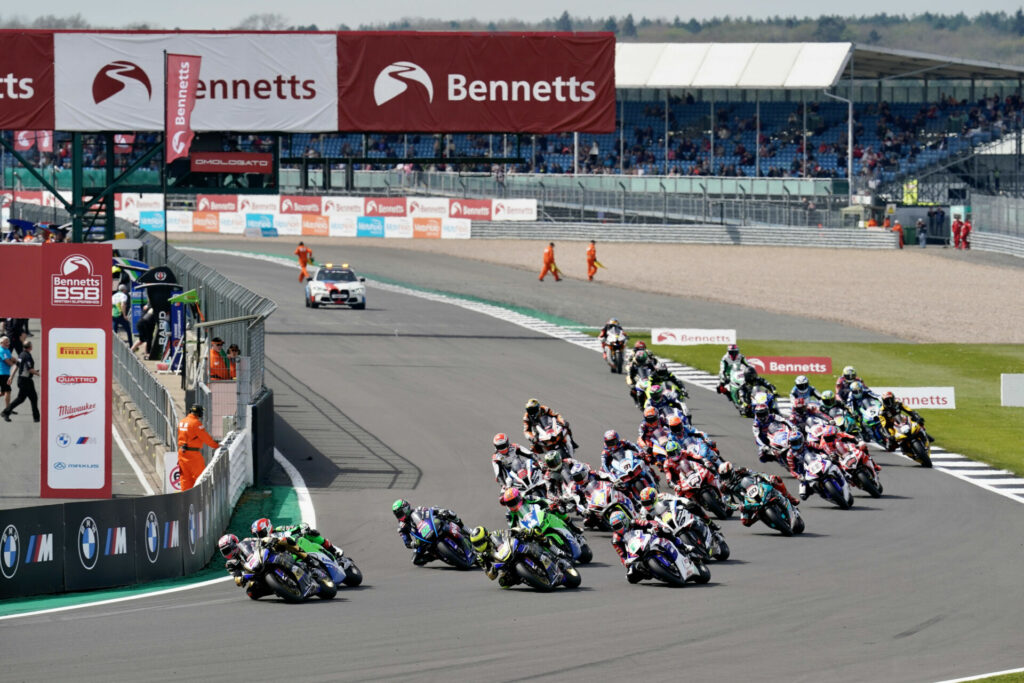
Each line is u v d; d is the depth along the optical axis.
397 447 112.06
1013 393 136.12
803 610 59.94
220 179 181.00
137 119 172.38
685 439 85.69
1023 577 68.56
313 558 63.78
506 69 172.38
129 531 68.25
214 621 57.19
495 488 97.00
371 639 53.34
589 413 126.62
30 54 170.75
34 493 96.94
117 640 53.06
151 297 142.62
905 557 74.12
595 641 53.25
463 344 173.00
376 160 175.75
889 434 108.31
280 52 172.12
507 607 60.31
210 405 100.81
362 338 175.88
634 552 66.00
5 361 120.44
